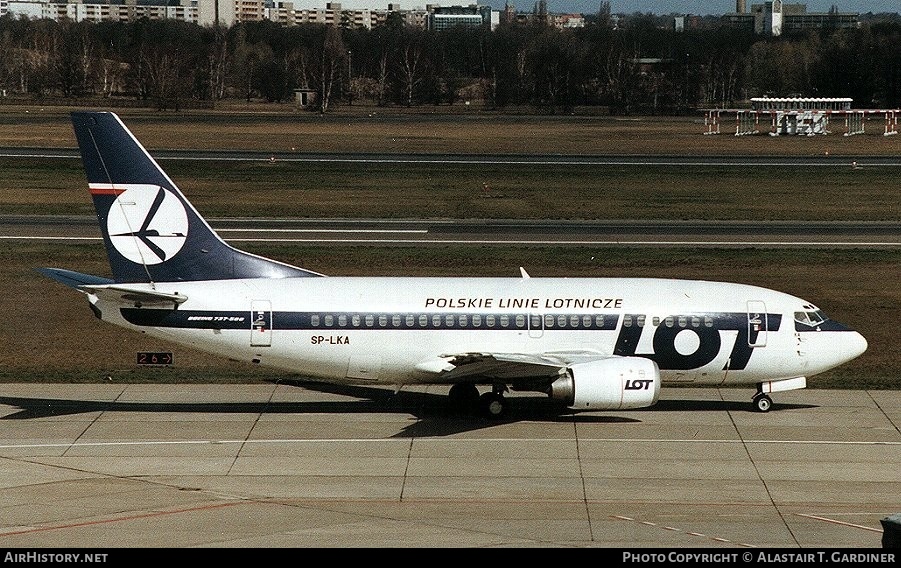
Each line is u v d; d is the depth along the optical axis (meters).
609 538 121.12
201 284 172.88
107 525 123.88
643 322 176.38
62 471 147.12
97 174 170.88
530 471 149.38
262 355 172.50
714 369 178.50
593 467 151.38
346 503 134.62
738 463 154.00
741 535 123.25
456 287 177.00
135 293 166.12
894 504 137.25
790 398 191.25
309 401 185.75
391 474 147.38
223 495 137.50
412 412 179.50
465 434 167.00
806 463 154.25
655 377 164.88
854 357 181.38
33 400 184.50
